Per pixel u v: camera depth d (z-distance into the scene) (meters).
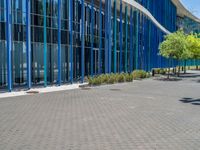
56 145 8.53
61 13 25.92
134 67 40.25
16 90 21.11
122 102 16.77
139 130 10.37
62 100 17.17
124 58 39.50
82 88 23.50
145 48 44.50
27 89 21.73
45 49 23.14
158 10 54.16
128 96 19.38
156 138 9.38
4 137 9.34
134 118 12.40
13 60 22.58
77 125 10.99
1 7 21.05
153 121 11.89
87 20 31.03
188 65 84.31
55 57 26.03
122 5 37.19
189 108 15.21
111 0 33.31
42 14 23.94
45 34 23.14
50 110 13.98
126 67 37.16
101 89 23.14
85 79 28.62
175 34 39.19
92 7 28.95
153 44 49.81
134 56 40.28
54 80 26.34
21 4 22.36
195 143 8.89
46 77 23.83
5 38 21.45
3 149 8.16
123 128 10.62
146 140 9.12
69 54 27.36
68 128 10.52
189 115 13.30
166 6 61.50
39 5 23.61
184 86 27.12
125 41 37.62
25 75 23.86
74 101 16.84
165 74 46.88
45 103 16.02
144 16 43.53
